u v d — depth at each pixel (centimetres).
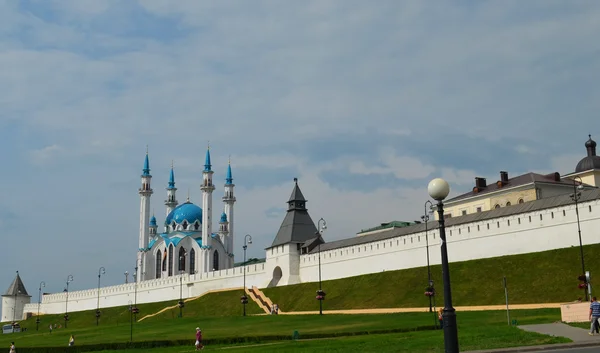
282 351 5534
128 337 9800
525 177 15325
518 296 10288
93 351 8219
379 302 12344
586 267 10200
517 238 11825
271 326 9906
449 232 12975
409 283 12644
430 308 10062
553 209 11394
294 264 16575
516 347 4703
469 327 6700
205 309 16812
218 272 18962
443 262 3409
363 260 14638
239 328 10000
